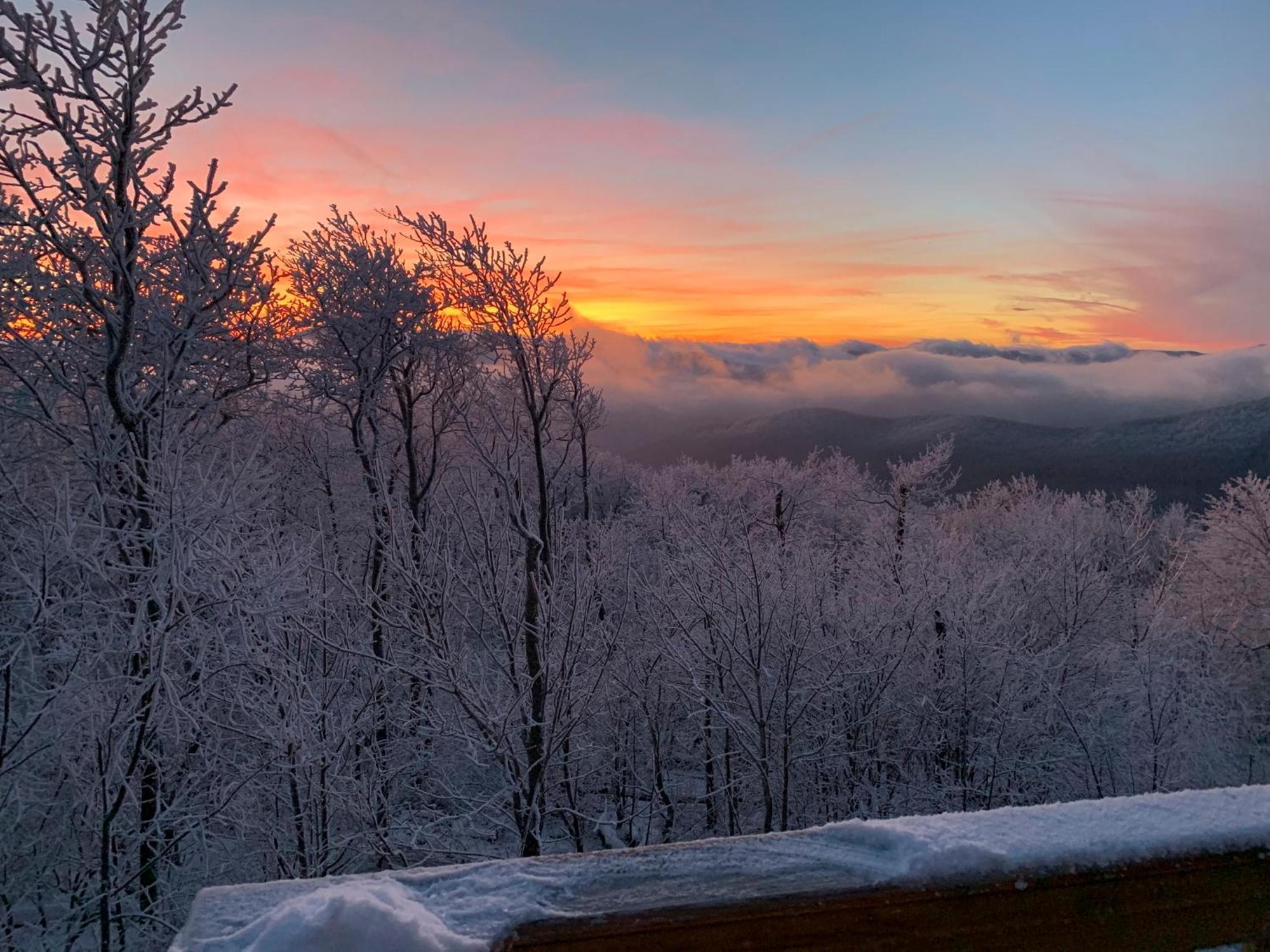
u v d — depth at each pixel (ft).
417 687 37.70
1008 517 96.17
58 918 27.73
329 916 3.24
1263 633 56.24
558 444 48.57
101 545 28.19
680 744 57.57
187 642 27.35
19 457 31.73
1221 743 48.11
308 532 45.29
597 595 38.34
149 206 29.94
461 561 34.37
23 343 30.42
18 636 26.89
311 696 29.25
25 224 29.19
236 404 40.06
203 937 3.41
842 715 48.49
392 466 59.82
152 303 31.58
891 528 70.69
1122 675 50.88
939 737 50.80
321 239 54.29
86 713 24.57
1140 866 3.97
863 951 3.73
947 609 48.93
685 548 47.37
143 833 26.78
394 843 33.30
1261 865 4.11
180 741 27.78
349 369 53.57
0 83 26.99
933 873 3.81
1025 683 50.34
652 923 3.59
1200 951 4.01
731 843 4.18
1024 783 49.78
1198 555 63.05
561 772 41.16
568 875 3.92
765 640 42.52
